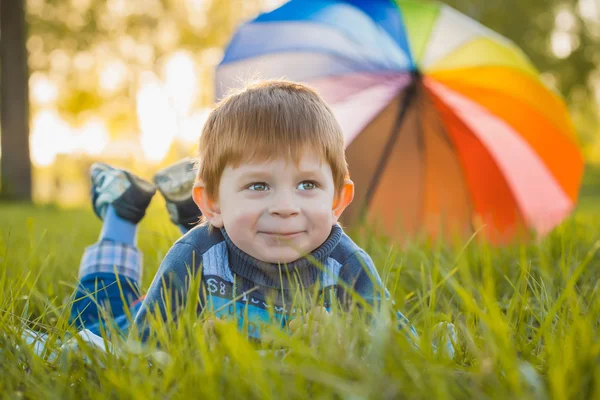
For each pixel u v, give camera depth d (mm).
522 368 1122
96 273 2406
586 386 1130
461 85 4355
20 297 1959
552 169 4434
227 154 1777
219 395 1161
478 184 4273
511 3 17094
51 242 3529
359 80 4141
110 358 1377
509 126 4418
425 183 4188
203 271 1864
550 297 1763
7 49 12953
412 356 1223
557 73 18562
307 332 1443
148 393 1197
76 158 20359
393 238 3260
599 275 2447
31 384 1347
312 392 1190
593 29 18422
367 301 1844
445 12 4465
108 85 18516
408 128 4223
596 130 20359
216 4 18453
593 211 8539
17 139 12984
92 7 15820
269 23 4152
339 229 1924
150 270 2742
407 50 4262
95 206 2654
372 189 3973
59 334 1666
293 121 1771
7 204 11641
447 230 3928
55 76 16578
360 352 1319
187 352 1325
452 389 1178
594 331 1508
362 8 4332
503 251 2854
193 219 2713
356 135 3988
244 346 1215
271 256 1746
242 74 3924
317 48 4090
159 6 17250
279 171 1737
